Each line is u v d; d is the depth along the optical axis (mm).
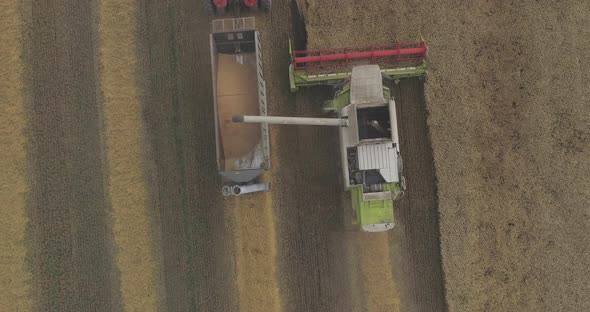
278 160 13328
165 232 13156
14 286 12922
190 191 13234
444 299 12961
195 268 13102
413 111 13391
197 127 13359
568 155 13188
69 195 13180
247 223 13148
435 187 13188
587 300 12906
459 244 12984
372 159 11461
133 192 13172
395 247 13164
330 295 13109
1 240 13039
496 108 13281
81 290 13039
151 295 13047
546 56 13359
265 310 12984
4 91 13305
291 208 13266
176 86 13406
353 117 11102
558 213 13078
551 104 13289
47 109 13297
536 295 12953
